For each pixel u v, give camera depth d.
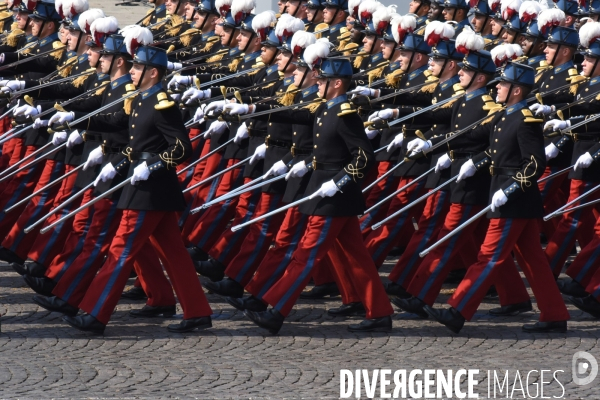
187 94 40.09
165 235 36.41
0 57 46.19
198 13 51.56
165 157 35.03
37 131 44.81
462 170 37.53
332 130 35.91
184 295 36.62
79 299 37.28
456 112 38.78
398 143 42.53
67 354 33.84
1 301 40.22
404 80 43.38
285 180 40.50
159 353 34.19
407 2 61.97
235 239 42.69
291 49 38.16
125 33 36.94
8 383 30.73
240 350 34.72
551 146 43.66
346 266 37.12
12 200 44.56
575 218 41.78
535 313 40.22
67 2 42.94
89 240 37.44
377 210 43.84
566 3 50.47
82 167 39.69
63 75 43.50
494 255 36.44
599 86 41.12
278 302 36.28
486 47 48.53
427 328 37.78
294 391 30.64
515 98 35.94
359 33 48.59
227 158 44.78
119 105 37.28
